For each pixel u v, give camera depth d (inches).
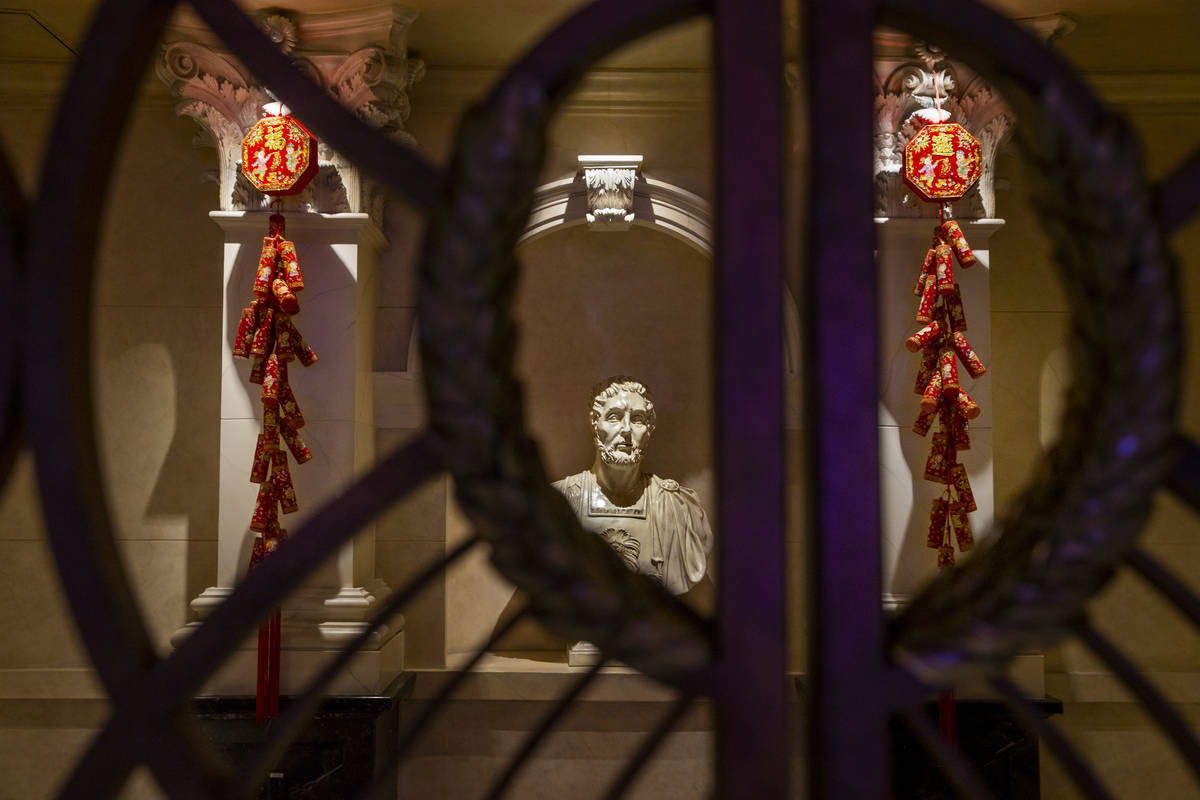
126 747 21.6
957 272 142.1
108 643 22.0
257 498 138.1
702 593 156.6
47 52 154.0
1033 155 21.4
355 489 21.8
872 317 22.6
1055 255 21.8
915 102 140.3
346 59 139.3
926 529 138.9
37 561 158.2
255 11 137.4
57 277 22.5
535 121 20.2
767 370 22.4
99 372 160.6
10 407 22.4
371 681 135.4
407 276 157.2
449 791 152.7
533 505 20.2
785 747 21.7
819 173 22.9
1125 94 161.9
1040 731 23.4
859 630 22.1
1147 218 20.1
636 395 152.1
